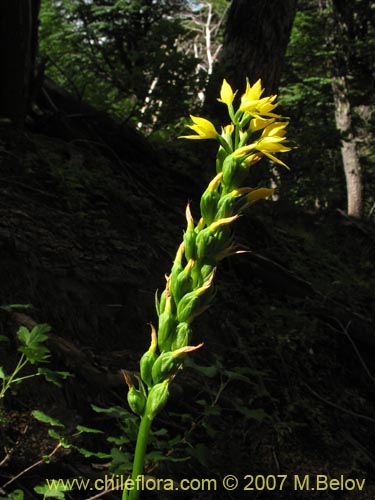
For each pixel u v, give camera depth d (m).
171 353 0.98
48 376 1.92
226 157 1.04
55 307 2.74
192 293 0.98
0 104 4.09
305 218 8.43
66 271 2.92
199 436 2.60
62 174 3.66
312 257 5.89
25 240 2.86
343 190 15.62
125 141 4.91
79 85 7.05
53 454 2.08
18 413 2.14
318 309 4.23
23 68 4.08
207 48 19.11
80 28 11.49
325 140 6.63
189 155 5.48
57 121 4.53
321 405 3.38
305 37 15.12
